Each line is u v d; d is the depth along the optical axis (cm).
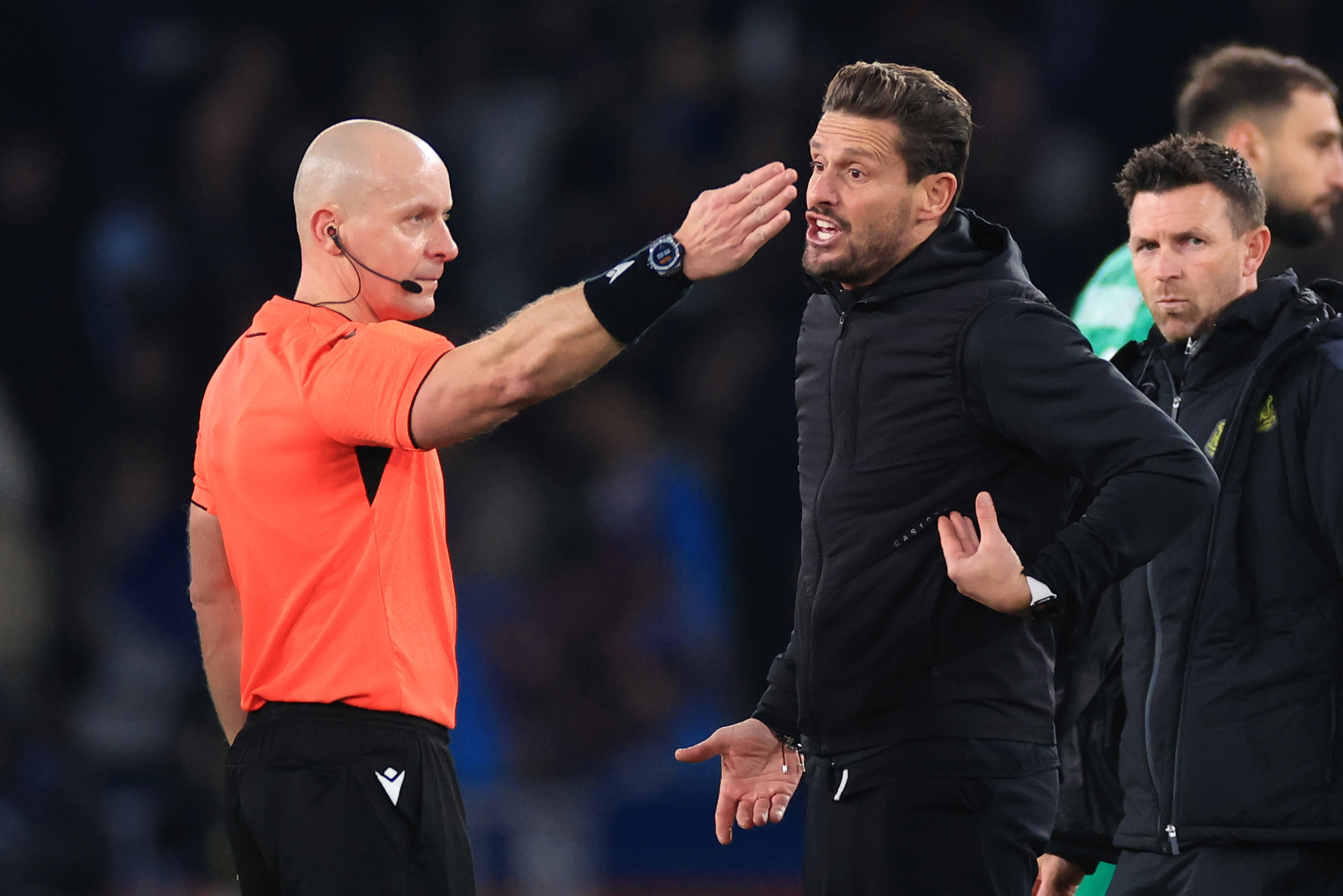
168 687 2773
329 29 3606
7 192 3444
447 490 2948
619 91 3456
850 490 1071
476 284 3344
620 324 1014
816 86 3416
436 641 1135
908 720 1061
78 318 3384
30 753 2519
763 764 1217
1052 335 1023
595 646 2747
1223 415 1187
